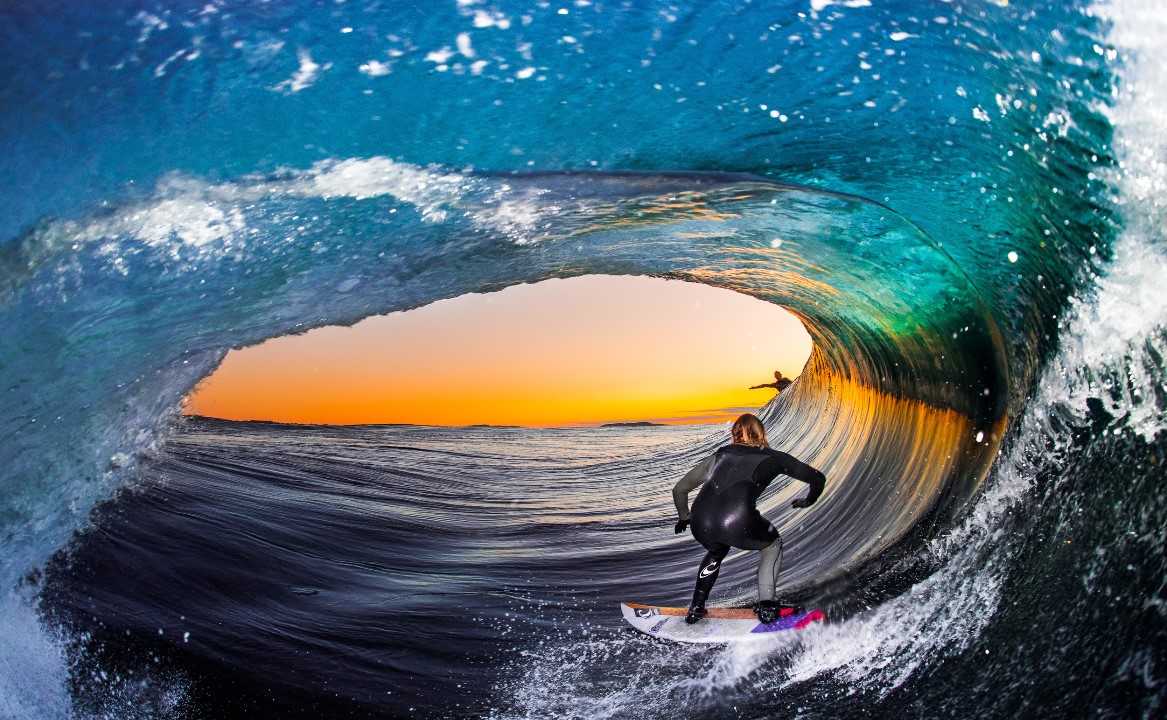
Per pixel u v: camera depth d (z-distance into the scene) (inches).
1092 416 105.3
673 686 113.7
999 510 121.0
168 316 143.6
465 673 124.9
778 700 104.7
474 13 106.5
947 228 129.6
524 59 110.2
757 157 122.0
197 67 112.7
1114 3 89.2
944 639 103.7
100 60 114.8
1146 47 89.5
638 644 130.7
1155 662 72.6
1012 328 130.0
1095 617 84.7
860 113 112.5
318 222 130.9
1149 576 81.7
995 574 109.2
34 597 142.3
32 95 116.0
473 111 115.1
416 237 143.7
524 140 119.3
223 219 126.6
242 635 138.6
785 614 125.0
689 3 105.3
